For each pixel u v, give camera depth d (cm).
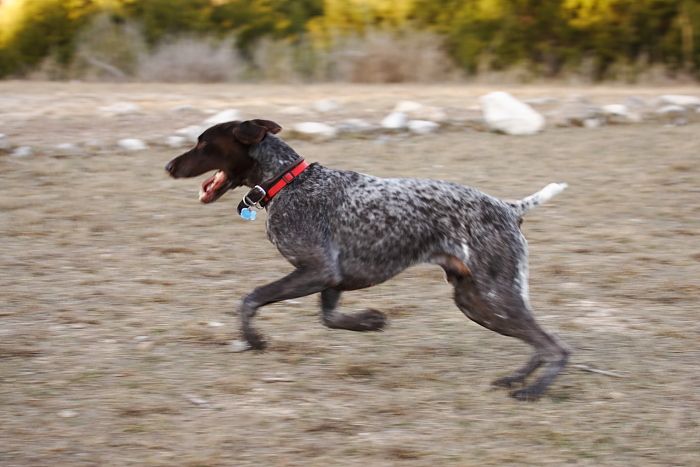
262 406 875
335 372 951
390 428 834
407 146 1928
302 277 916
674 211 1540
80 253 1338
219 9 3416
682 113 2253
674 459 788
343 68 3244
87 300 1156
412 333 1066
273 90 2703
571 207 1565
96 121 2070
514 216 915
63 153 1838
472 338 1052
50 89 2670
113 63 3284
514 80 3222
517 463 777
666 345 1035
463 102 2320
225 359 980
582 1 3294
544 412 869
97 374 939
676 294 1195
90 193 1608
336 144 1942
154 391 902
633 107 2311
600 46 3300
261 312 1119
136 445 796
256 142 927
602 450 801
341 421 844
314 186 927
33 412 855
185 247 1365
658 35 3334
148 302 1152
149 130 2009
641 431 834
